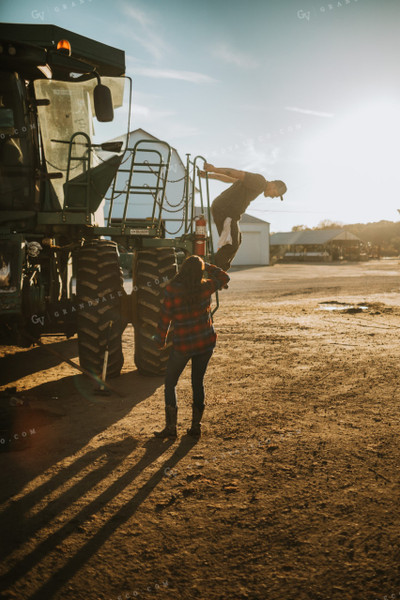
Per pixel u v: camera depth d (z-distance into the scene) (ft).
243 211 20.72
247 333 29.19
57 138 17.84
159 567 7.86
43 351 25.22
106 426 14.23
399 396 16.44
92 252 18.76
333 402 15.92
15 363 22.40
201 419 14.60
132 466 11.54
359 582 7.39
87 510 9.59
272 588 7.33
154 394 17.37
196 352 12.94
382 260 229.25
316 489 10.21
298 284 71.87
